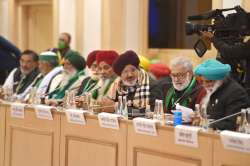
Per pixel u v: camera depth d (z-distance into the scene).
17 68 11.75
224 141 5.66
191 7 13.73
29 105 8.29
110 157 6.97
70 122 7.51
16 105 8.41
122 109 7.26
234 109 6.53
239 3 10.58
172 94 7.78
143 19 14.75
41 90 9.87
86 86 9.24
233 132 5.71
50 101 8.52
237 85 6.77
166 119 6.79
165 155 6.30
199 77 7.14
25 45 18.11
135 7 14.66
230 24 7.89
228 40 7.92
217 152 5.76
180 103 7.57
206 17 8.21
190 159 6.03
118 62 8.15
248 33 7.85
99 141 7.10
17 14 17.88
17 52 12.86
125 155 6.78
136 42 14.74
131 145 6.68
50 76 10.03
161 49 14.48
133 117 7.14
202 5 13.41
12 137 8.55
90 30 14.67
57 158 7.77
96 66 9.09
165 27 14.43
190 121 6.52
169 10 14.30
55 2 15.48
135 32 14.70
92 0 14.58
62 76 9.90
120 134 6.83
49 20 17.50
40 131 8.01
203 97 7.29
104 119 6.98
